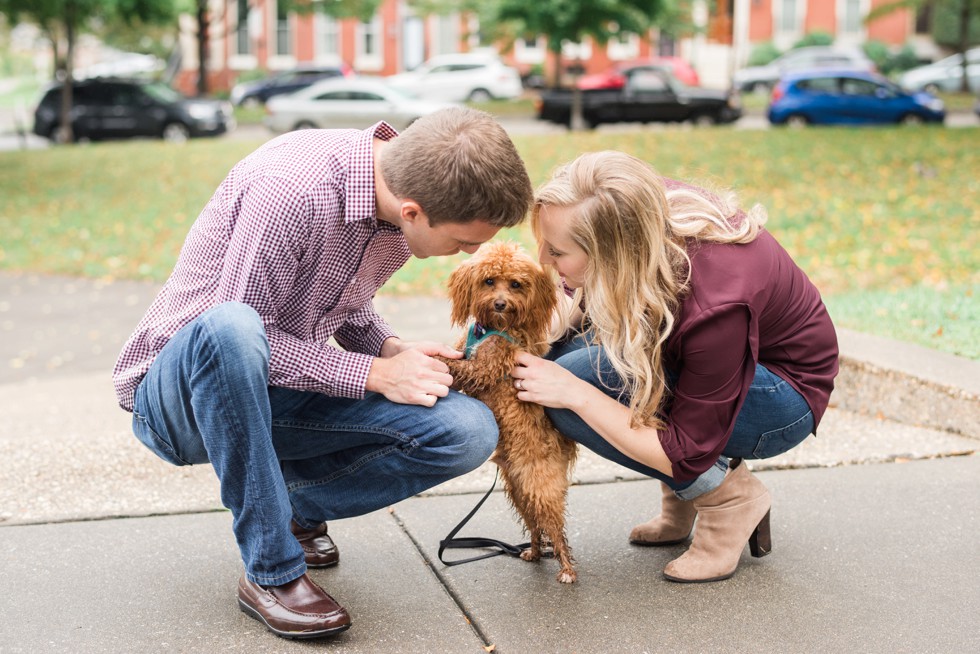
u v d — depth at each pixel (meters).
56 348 6.94
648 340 2.57
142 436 2.69
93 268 9.69
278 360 2.51
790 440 2.77
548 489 2.73
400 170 2.39
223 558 2.94
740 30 34.56
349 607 2.66
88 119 21.88
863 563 2.90
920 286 6.46
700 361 2.50
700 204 2.61
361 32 34.81
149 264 9.76
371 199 2.47
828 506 3.32
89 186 13.77
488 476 3.66
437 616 2.61
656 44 34.03
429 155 2.34
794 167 12.10
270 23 34.41
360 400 2.63
